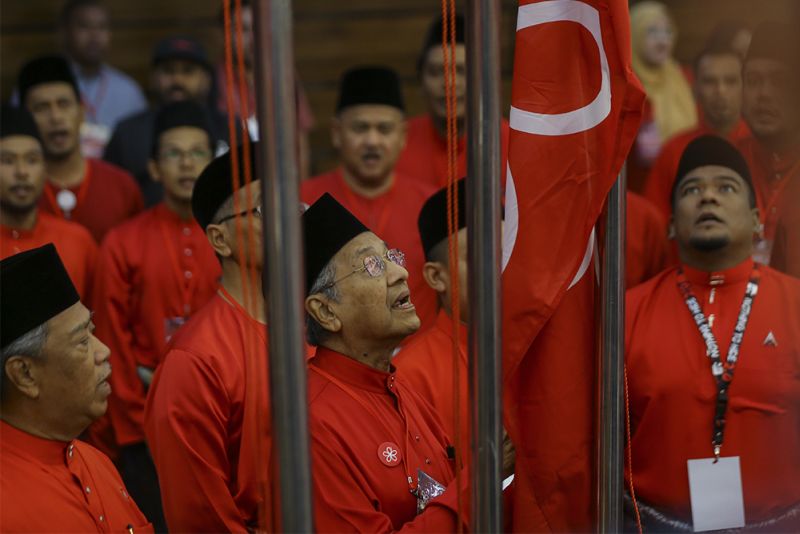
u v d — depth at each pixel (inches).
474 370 121.0
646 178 313.1
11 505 130.6
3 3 422.0
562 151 129.8
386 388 153.1
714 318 189.6
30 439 135.6
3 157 227.3
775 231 214.7
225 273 174.6
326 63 427.8
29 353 131.9
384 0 428.8
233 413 167.5
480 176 119.3
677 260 243.3
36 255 133.6
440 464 153.7
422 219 188.7
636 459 187.6
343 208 152.3
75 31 364.2
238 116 300.8
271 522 120.3
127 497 150.2
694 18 404.8
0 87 420.8
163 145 246.1
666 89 339.6
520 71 130.4
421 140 277.7
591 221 129.5
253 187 167.3
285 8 107.5
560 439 134.8
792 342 186.7
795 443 183.6
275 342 110.3
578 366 134.1
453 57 122.6
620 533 133.0
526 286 130.6
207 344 168.4
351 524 139.9
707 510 180.7
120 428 239.3
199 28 421.7
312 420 143.9
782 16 288.2
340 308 149.4
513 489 138.1
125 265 244.5
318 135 418.6
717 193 192.2
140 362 243.1
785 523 181.2
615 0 125.4
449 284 185.3
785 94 221.8
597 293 133.0
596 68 128.4
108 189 279.7
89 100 366.3
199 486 163.0
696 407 183.8
